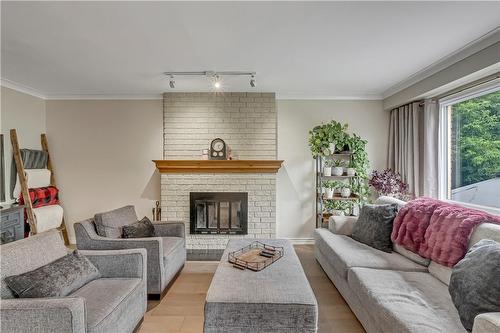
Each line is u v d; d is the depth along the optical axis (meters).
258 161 4.20
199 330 2.17
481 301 1.44
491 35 2.46
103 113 4.54
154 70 3.39
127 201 4.57
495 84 2.82
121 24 2.28
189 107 4.43
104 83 3.94
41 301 1.48
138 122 4.55
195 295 2.76
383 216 2.92
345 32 2.42
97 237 2.77
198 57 2.98
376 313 1.79
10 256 1.72
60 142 4.54
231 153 4.42
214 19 2.20
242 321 1.72
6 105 3.80
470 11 2.09
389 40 2.58
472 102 3.22
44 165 4.39
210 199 4.31
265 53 2.88
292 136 4.55
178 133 4.44
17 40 2.56
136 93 4.48
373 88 4.23
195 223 4.32
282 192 4.54
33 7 2.02
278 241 3.04
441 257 2.12
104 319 1.64
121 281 2.10
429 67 3.28
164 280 2.71
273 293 1.82
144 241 2.65
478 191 3.15
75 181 4.56
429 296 1.86
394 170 4.42
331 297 2.71
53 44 2.65
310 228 4.56
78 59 3.03
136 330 2.16
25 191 3.78
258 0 1.95
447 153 3.62
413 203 2.77
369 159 4.58
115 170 4.56
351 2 1.97
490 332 1.20
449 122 3.59
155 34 2.46
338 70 3.39
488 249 1.62
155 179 4.56
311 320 1.72
